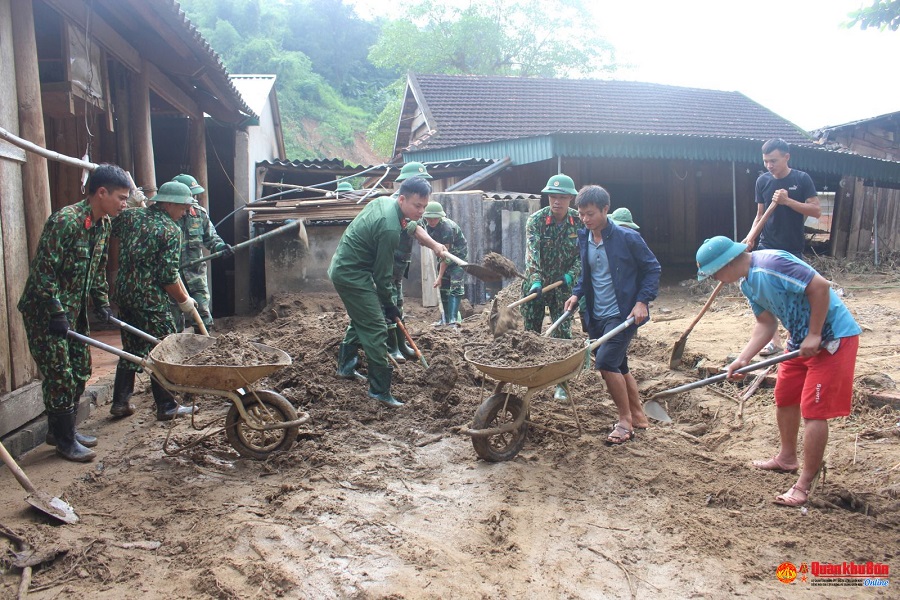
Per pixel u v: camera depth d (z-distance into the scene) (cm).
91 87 765
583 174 1602
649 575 318
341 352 594
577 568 323
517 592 303
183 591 305
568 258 591
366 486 411
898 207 1587
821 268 1402
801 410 399
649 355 743
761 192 639
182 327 762
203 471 435
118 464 447
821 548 342
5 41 487
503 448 460
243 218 1302
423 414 535
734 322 887
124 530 357
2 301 468
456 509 384
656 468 441
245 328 1016
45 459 458
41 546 332
